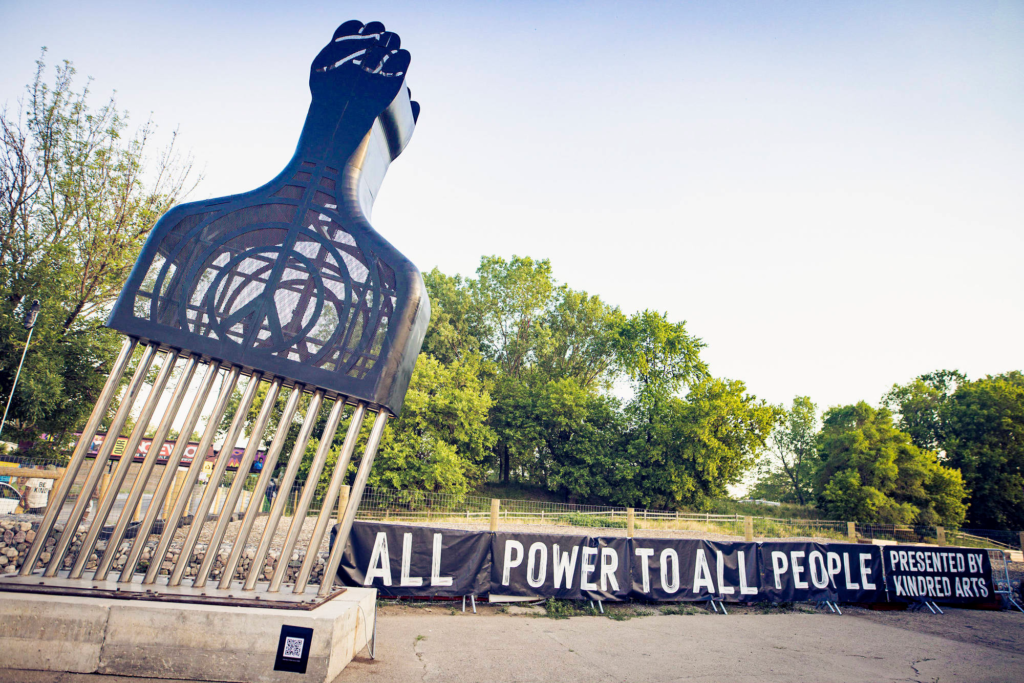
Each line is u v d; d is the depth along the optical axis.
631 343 51.53
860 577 11.07
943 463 50.69
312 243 5.68
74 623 4.42
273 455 5.44
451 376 39.25
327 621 4.64
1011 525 47.84
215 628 4.50
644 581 9.67
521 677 5.50
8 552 7.06
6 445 20.73
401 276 5.62
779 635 8.40
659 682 5.68
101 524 5.09
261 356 5.29
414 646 6.29
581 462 44.34
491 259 54.62
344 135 6.12
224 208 5.61
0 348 18.77
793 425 64.44
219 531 5.24
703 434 40.06
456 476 32.94
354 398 5.55
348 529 5.59
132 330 5.16
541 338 50.78
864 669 6.79
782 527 29.48
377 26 6.64
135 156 22.73
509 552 9.01
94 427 5.18
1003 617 11.20
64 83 21.34
